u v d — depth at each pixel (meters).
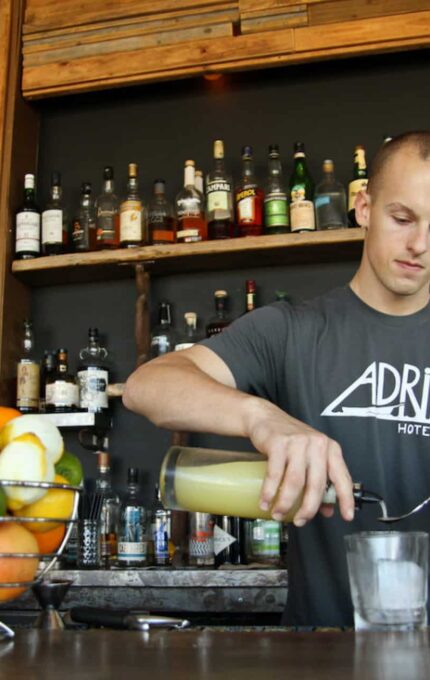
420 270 1.30
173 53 2.54
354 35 2.43
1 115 2.63
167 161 2.74
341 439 1.35
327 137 2.64
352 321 1.40
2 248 2.57
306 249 2.42
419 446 1.33
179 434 2.48
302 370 1.38
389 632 0.72
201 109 2.75
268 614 2.16
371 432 1.34
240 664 0.55
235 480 0.94
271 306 1.45
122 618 0.85
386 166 1.33
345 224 2.46
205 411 1.02
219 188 2.50
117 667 0.54
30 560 0.73
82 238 2.61
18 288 2.65
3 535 0.71
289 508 0.85
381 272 1.33
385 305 1.38
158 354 2.51
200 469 0.96
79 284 2.72
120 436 2.57
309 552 1.29
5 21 2.67
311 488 0.85
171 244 2.45
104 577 2.09
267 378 1.41
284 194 2.48
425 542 0.76
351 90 2.66
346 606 1.25
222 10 2.52
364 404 1.35
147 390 1.11
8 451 0.75
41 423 0.82
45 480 0.75
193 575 2.06
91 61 2.61
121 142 2.79
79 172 2.80
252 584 2.03
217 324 2.48
